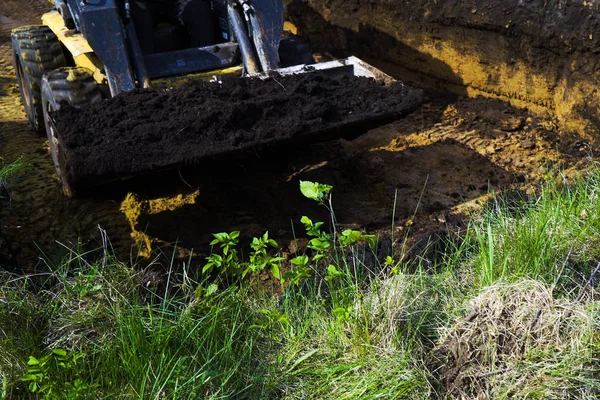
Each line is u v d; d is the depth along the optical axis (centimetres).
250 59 478
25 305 354
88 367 329
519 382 302
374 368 322
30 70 528
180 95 427
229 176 486
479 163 509
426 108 588
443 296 355
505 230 381
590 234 378
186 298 371
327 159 518
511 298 326
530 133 539
